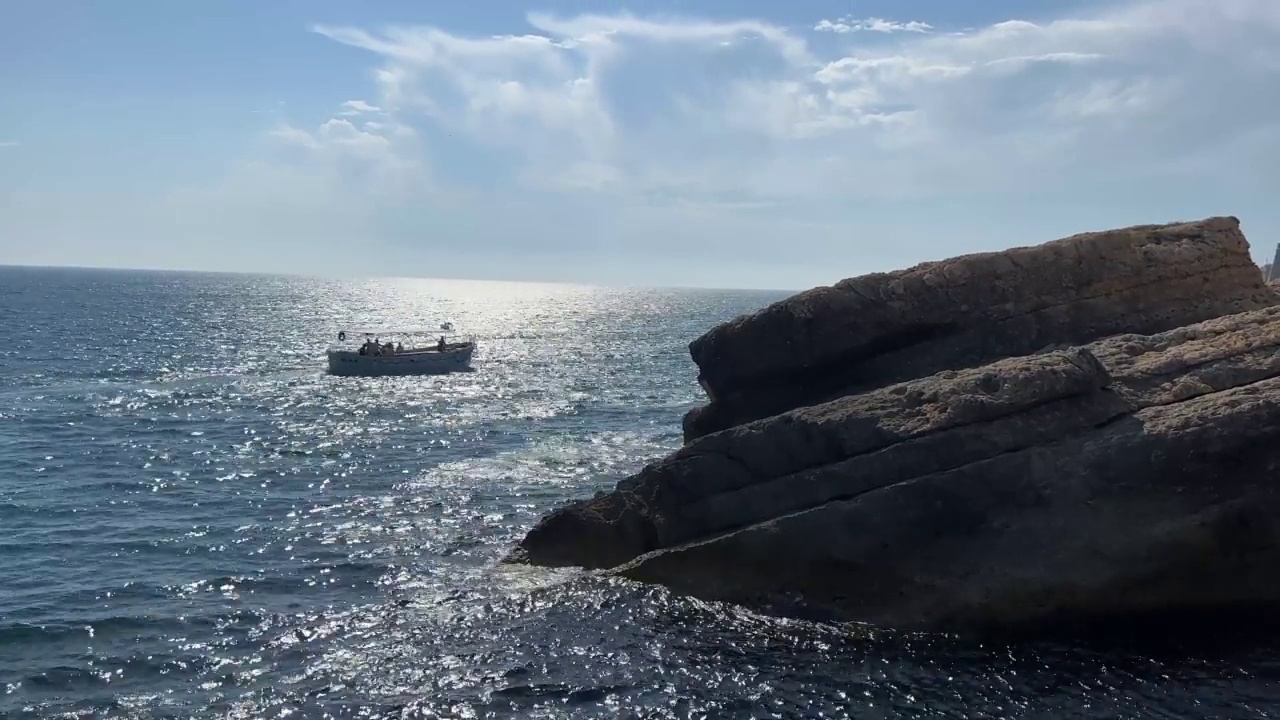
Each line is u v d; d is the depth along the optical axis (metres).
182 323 123.81
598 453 40.94
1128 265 23.92
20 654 19.06
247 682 17.86
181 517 29.78
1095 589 18.17
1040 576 18.30
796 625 19.38
